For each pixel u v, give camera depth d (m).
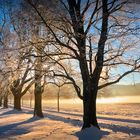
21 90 45.62
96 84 19.36
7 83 28.91
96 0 18.53
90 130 18.27
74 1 18.41
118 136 17.20
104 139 16.34
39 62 19.56
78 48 18.33
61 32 18.41
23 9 17.98
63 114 45.12
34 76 23.00
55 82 20.44
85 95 19.38
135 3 18.30
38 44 18.48
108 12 18.30
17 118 32.25
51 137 17.58
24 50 19.23
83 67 19.09
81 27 18.38
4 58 19.92
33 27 18.31
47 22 17.78
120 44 18.86
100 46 18.56
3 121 29.67
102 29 18.33
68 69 20.77
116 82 19.42
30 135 18.89
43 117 31.62
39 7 17.62
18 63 19.67
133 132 19.02
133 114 57.69
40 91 31.67
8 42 22.67
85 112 19.34
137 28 17.84
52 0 17.58
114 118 38.12
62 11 17.69
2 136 19.02
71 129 21.03
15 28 19.53
